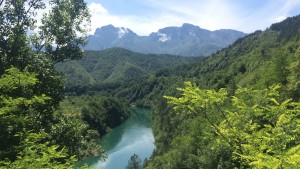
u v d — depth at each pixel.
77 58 22.59
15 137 13.37
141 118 157.38
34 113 18.73
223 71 142.12
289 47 104.88
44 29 21.20
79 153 20.28
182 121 92.25
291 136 9.32
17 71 12.07
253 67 112.38
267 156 8.10
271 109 10.84
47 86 19.91
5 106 11.94
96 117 120.25
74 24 21.72
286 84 49.03
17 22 20.09
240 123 11.24
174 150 69.00
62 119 20.86
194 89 10.75
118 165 83.38
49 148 10.59
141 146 102.25
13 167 9.30
